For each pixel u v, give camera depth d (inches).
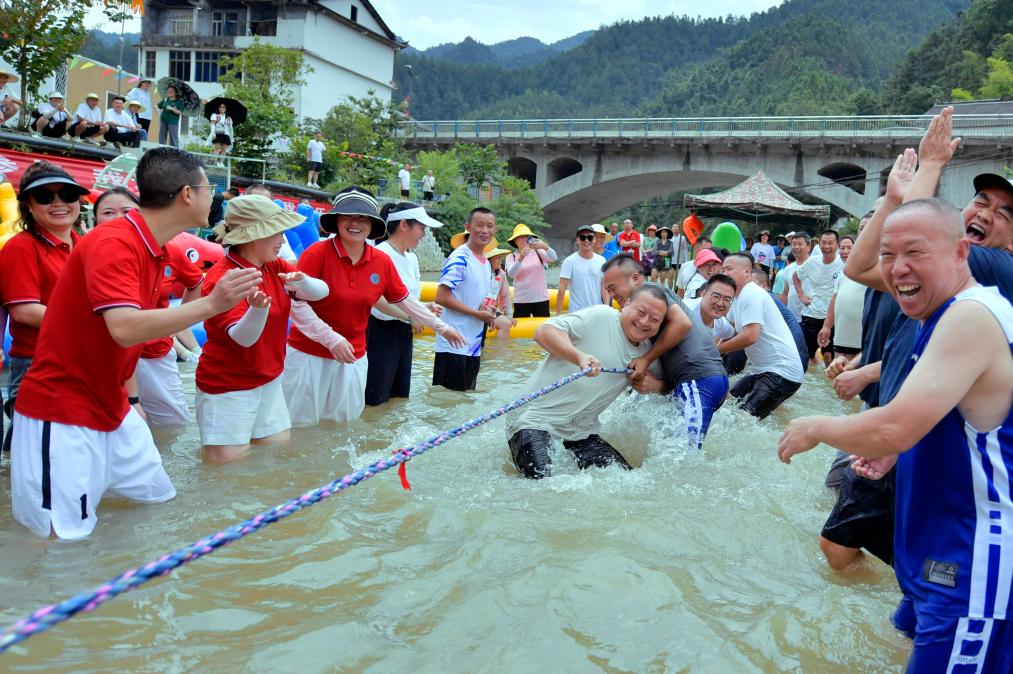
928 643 94.0
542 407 193.0
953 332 91.8
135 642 109.1
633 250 730.8
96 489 144.9
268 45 1199.6
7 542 138.4
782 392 257.3
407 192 1042.7
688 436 203.8
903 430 91.9
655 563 138.3
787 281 434.9
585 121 1600.6
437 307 250.5
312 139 939.3
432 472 183.8
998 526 91.0
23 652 105.1
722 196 877.2
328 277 217.8
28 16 539.2
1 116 544.7
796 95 5128.0
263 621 116.1
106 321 133.5
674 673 106.0
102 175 400.2
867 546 136.3
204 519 151.6
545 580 129.1
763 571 140.5
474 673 104.0
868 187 1385.3
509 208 1283.2
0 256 172.9
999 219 134.6
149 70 1615.4
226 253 188.5
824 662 111.0
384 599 123.2
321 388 223.0
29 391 140.8
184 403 220.4
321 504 160.2
